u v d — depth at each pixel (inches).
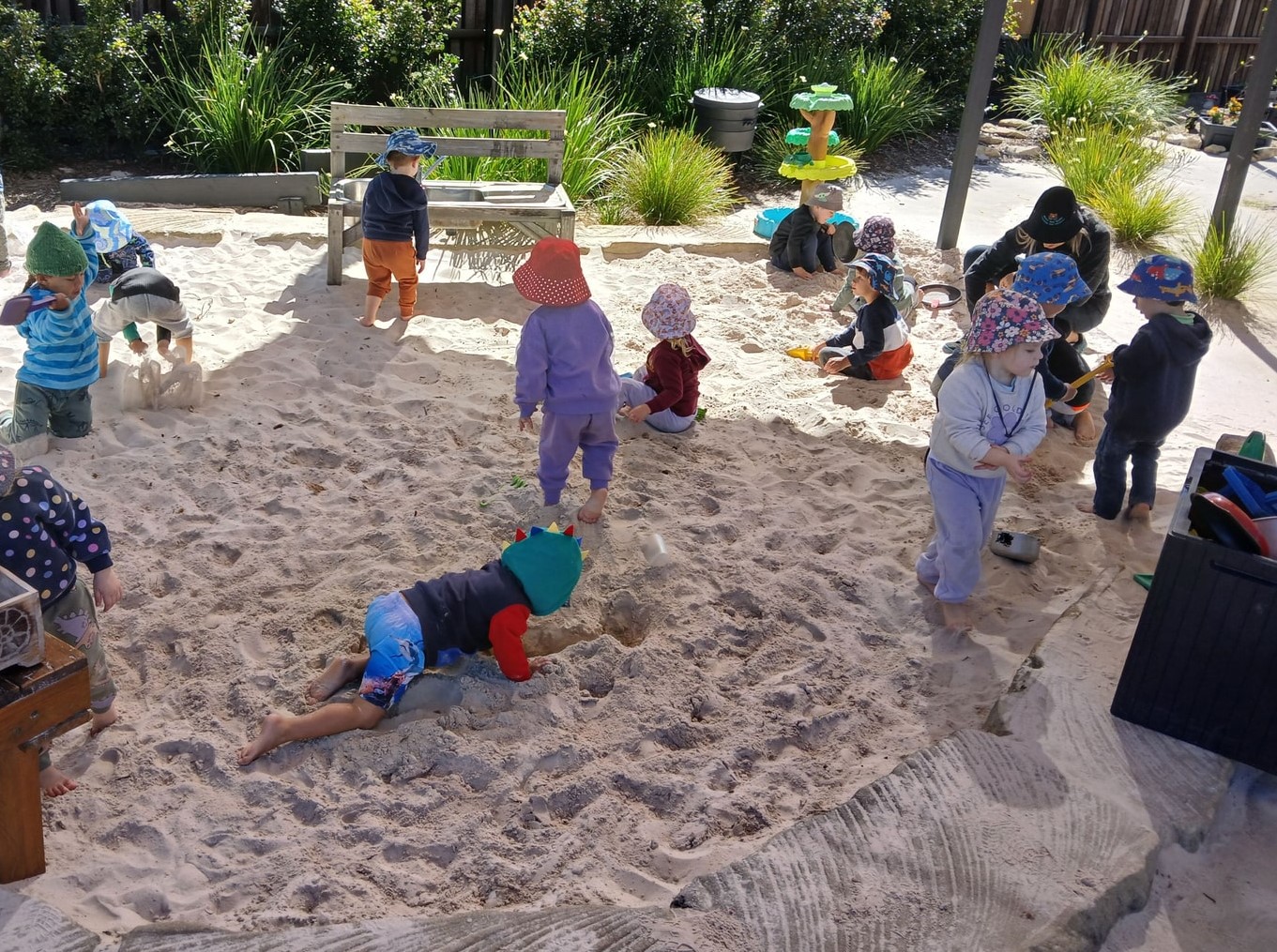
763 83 460.4
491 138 337.1
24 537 131.7
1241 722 143.6
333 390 243.8
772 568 192.5
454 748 147.7
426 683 160.2
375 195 261.0
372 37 436.5
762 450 231.3
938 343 289.4
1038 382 170.2
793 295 309.0
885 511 211.9
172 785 142.0
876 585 188.2
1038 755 143.7
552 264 185.6
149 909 124.3
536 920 115.4
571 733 153.5
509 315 287.9
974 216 400.8
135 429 222.5
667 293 220.7
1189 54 627.8
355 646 167.9
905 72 507.8
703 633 174.9
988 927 116.0
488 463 218.7
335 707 149.8
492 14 487.8
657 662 166.9
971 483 173.2
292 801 139.9
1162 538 206.5
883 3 526.9
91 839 134.0
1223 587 139.7
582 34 453.7
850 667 170.2
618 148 396.5
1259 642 139.6
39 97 394.3
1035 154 489.4
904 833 128.9
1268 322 313.6
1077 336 243.8
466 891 128.5
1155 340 193.2
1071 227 234.2
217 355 254.8
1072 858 126.4
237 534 192.7
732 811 140.6
